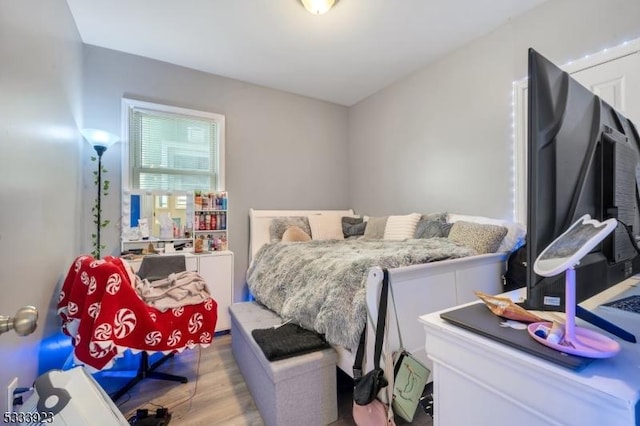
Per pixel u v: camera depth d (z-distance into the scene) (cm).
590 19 197
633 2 180
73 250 232
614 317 86
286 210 379
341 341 146
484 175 262
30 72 145
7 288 117
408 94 339
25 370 133
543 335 60
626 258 90
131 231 286
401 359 129
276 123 377
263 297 233
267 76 343
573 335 57
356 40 270
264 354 151
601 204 81
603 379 49
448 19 241
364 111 407
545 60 71
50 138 176
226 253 301
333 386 155
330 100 415
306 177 400
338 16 237
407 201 342
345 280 160
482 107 263
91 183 272
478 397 65
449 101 293
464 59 278
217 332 293
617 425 45
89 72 275
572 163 73
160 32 258
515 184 240
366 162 404
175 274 222
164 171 313
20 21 134
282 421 141
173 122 318
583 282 72
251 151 360
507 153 245
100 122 279
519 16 236
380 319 131
